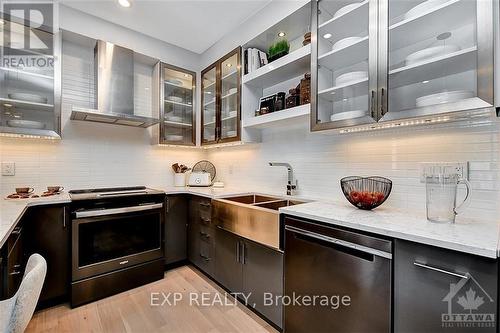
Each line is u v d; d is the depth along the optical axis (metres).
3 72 2.07
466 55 1.19
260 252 1.83
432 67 1.34
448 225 1.18
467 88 1.27
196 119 3.20
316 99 1.76
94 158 2.64
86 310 1.91
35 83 2.21
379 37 1.43
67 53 2.50
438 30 1.39
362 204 1.54
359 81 1.58
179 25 2.65
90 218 2.06
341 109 1.76
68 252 2.00
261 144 2.69
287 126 2.42
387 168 1.71
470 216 1.36
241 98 2.50
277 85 2.51
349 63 1.81
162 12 2.43
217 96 2.81
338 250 1.30
